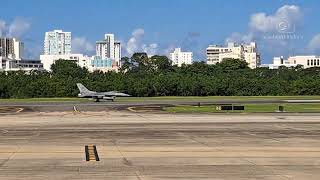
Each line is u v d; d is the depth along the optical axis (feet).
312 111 309.01
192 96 654.94
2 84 623.36
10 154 115.55
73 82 646.74
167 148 127.85
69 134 168.86
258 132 175.73
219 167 95.91
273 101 441.27
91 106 367.04
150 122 225.76
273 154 115.65
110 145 135.03
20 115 280.51
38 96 631.97
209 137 157.99
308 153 117.70
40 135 165.37
